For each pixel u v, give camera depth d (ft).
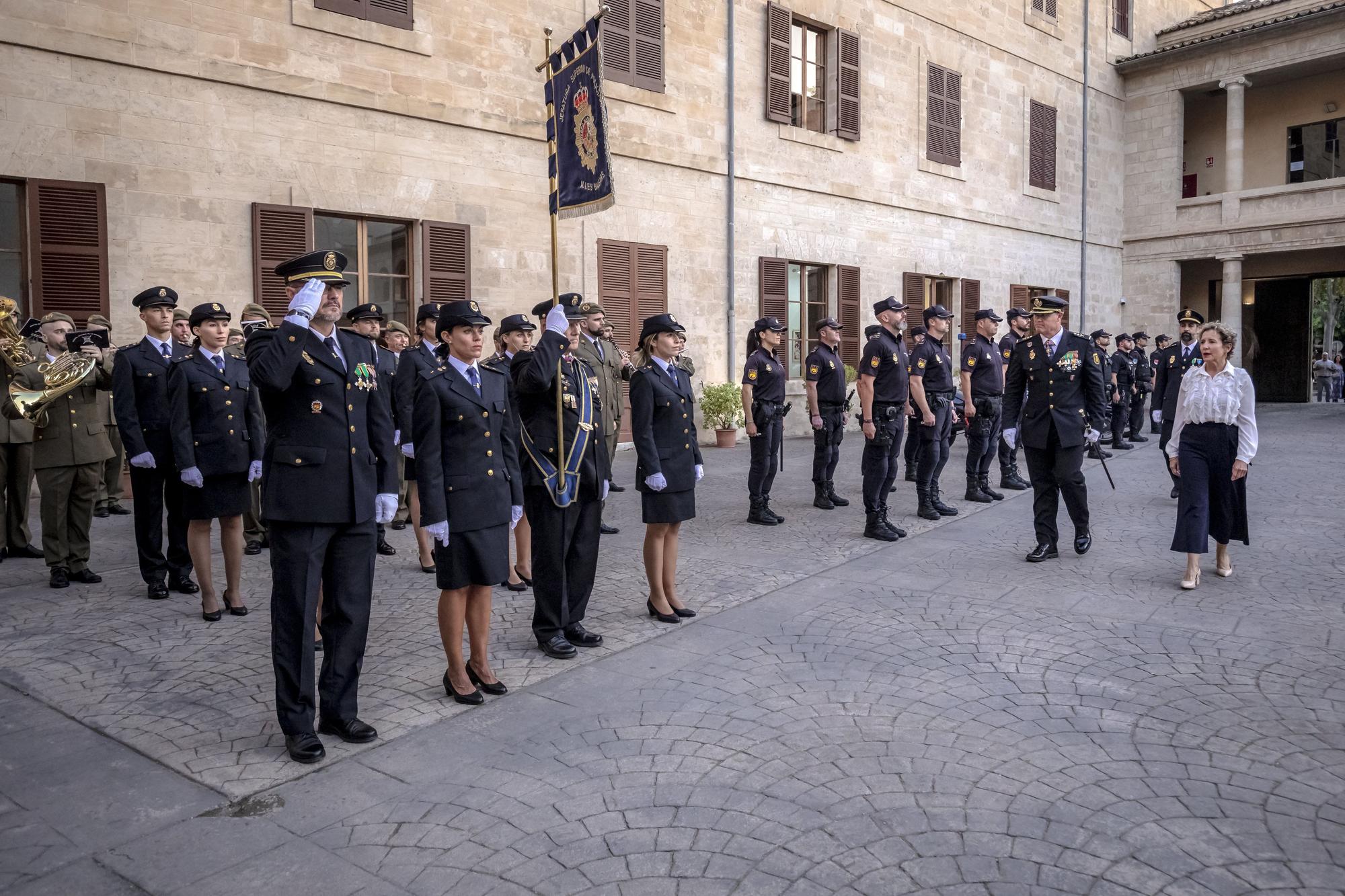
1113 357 47.65
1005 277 73.15
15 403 21.01
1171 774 11.89
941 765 12.25
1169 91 82.07
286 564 12.87
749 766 12.32
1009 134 72.69
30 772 12.42
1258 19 79.61
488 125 42.29
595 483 17.17
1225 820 10.73
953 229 68.23
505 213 43.32
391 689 15.35
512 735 13.47
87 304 31.94
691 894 9.46
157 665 16.49
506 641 17.81
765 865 9.95
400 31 39.22
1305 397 87.66
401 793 11.76
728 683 15.38
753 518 29.43
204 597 19.22
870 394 26.27
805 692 14.92
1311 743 12.75
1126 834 10.45
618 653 17.02
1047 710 14.05
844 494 34.91
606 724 13.79
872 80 61.41
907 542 26.35
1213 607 19.40
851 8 59.67
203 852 10.41
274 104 36.06
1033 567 23.29
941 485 37.47
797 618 19.01
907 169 64.18
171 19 33.40
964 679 15.39
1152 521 29.04
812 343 59.82
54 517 21.68
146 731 13.73
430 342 25.16
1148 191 83.87
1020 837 10.43
